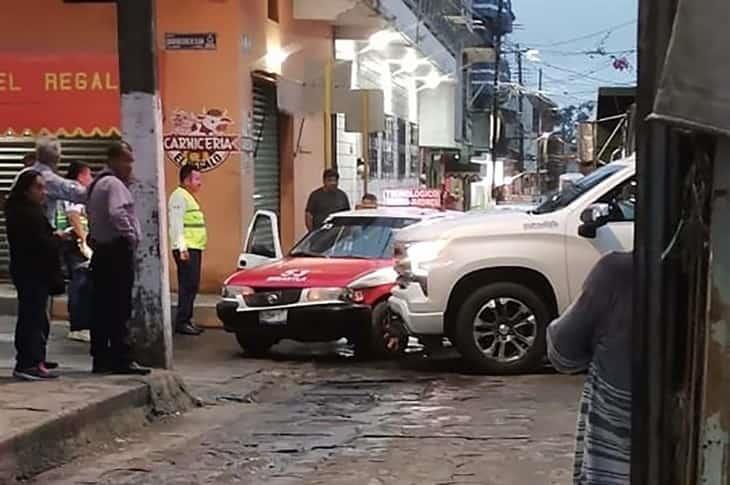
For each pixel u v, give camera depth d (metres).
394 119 34.00
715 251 2.76
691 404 2.84
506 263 11.94
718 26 2.63
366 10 22.39
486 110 57.09
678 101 2.66
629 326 3.92
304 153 22.39
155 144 10.72
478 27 51.34
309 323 13.20
